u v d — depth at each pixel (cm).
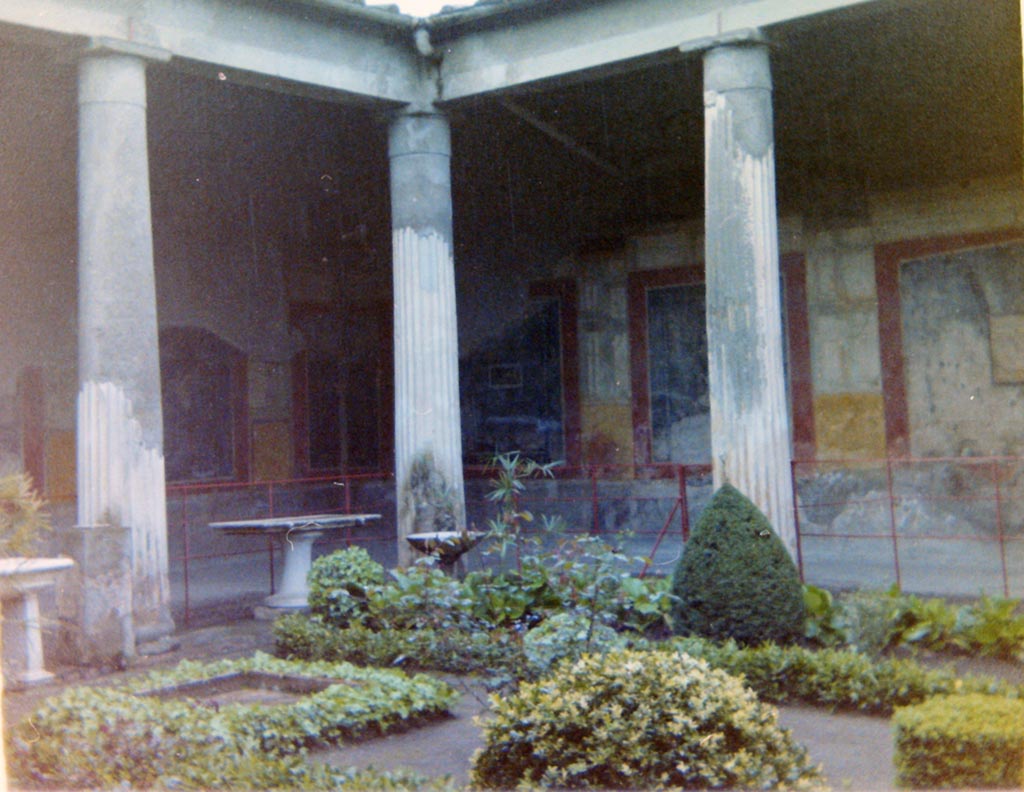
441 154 1119
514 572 873
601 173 1436
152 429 901
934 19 966
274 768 501
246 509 1537
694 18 948
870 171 1344
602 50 999
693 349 1466
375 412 1667
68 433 1326
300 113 1225
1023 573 1155
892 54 1052
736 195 917
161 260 1444
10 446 1270
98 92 893
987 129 1221
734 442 899
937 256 1305
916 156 1300
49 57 1007
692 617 809
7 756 502
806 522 1373
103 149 891
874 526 1330
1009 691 619
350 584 923
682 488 1074
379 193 1515
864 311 1358
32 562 782
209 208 1494
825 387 1382
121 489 879
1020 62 1066
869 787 500
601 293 1539
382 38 1084
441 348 1105
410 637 798
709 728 459
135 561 882
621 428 1520
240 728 582
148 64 927
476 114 1217
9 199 1268
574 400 1558
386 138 1305
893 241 1338
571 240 1557
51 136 1195
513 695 543
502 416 1614
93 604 823
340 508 1650
